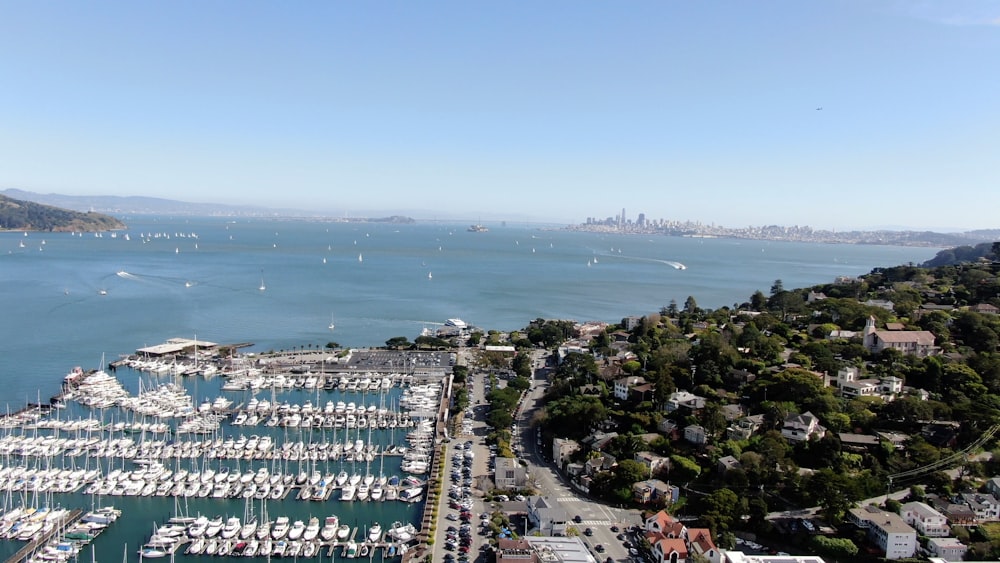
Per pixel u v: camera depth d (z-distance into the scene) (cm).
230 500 17362
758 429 19975
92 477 18312
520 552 13962
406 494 17600
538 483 18462
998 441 18525
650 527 15588
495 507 16825
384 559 14688
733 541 14788
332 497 17688
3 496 17288
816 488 15988
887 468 17712
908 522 15362
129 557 14725
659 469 18288
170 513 16600
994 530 15075
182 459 19762
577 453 19900
